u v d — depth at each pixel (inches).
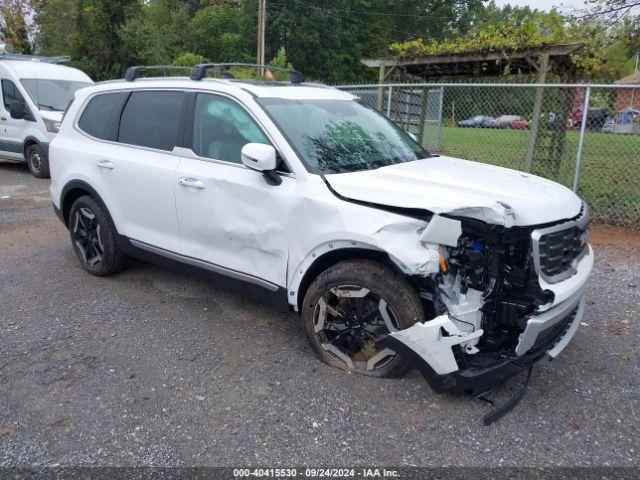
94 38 1368.1
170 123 181.3
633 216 305.6
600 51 387.9
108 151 198.1
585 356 159.0
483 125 396.8
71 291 204.8
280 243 149.9
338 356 148.2
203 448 119.0
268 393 138.4
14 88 451.5
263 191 151.3
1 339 166.6
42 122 434.9
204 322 178.9
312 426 126.1
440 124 384.5
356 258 140.4
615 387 143.1
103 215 204.1
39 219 317.4
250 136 159.2
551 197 140.6
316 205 140.2
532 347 129.3
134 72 201.5
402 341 126.6
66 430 124.3
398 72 482.6
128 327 175.0
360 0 1994.3
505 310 130.9
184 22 1847.9
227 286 170.1
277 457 116.3
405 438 122.3
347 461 115.3
